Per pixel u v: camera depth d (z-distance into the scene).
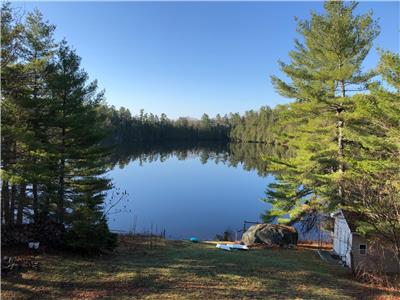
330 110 18.92
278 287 10.57
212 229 25.16
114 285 9.80
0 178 10.67
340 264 14.83
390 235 12.09
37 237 12.35
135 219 27.08
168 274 11.05
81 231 12.10
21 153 12.83
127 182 43.06
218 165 62.03
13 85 11.99
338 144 19.02
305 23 19.31
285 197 21.33
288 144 23.48
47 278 9.75
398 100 12.64
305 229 22.66
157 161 66.75
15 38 11.62
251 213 29.73
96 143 16.84
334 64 18.98
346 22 17.95
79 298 8.73
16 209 15.55
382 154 15.77
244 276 11.41
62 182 14.88
